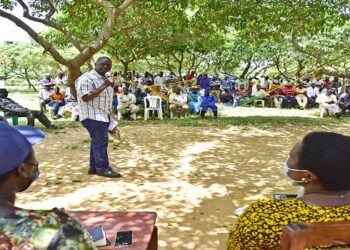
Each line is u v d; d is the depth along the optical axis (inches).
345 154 72.4
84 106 238.2
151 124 479.8
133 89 618.2
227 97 778.2
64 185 232.5
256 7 417.1
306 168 73.9
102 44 333.4
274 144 361.1
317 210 73.0
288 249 65.5
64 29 382.9
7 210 56.7
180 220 182.4
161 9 441.4
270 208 75.7
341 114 583.5
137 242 98.5
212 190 226.1
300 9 410.0
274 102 711.7
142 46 650.2
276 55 874.1
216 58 946.7
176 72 1058.7
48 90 606.2
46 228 55.2
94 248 57.4
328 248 67.6
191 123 480.7
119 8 332.5
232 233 80.6
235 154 318.7
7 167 56.7
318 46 653.9
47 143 354.6
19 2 377.1
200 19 456.1
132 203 204.7
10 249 53.4
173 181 242.8
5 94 427.5
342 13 410.0
